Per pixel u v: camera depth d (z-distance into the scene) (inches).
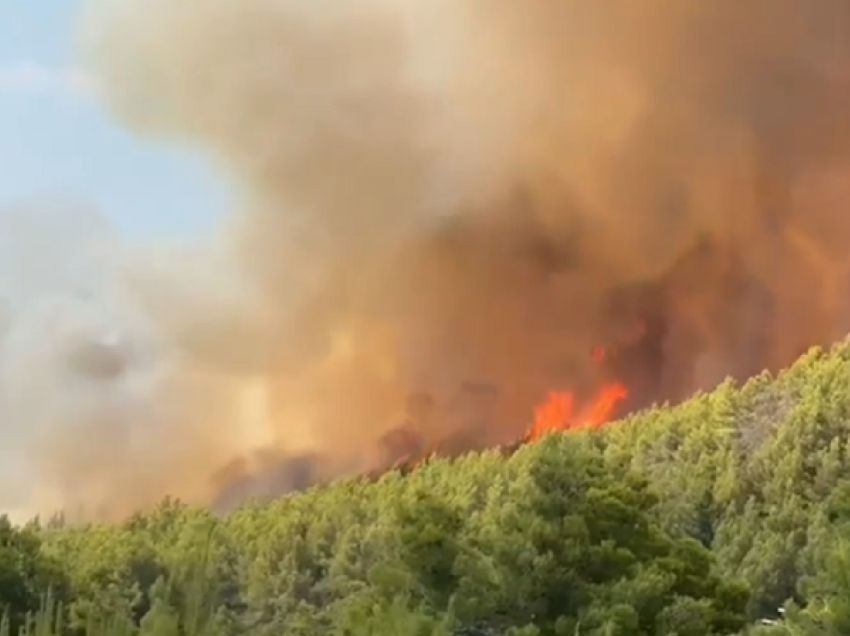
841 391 3216.0
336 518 3339.1
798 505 2699.3
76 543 3053.6
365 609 992.2
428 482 3533.5
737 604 1152.8
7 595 1669.5
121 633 1157.7
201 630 1007.6
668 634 1016.2
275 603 2955.2
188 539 3193.9
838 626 1007.0
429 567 1040.8
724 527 2664.9
